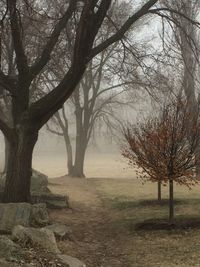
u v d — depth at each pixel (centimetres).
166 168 1263
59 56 1836
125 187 2470
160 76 2055
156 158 1270
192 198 1883
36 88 2227
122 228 1366
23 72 1405
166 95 2142
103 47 1414
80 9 1680
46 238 997
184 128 1277
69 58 1859
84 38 1324
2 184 1625
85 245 1157
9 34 1733
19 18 1334
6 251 868
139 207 1738
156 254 1044
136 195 2106
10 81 1427
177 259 991
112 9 1911
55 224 1257
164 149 1255
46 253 933
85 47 1334
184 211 1575
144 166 1316
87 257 1038
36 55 1891
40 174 1948
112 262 1004
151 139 1283
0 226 1128
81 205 1870
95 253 1082
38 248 953
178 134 1250
